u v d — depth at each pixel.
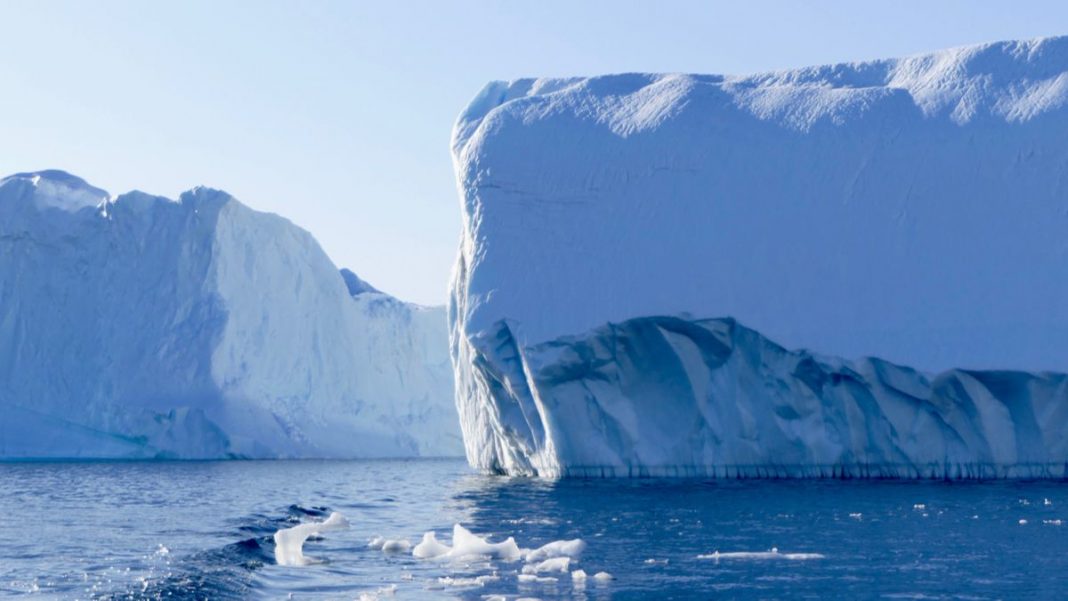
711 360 30.33
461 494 27.39
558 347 30.14
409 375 68.94
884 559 14.84
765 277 30.31
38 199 60.97
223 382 57.62
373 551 16.25
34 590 12.59
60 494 30.03
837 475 29.34
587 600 11.98
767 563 14.55
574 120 33.78
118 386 57.31
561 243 31.81
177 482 36.34
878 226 30.55
